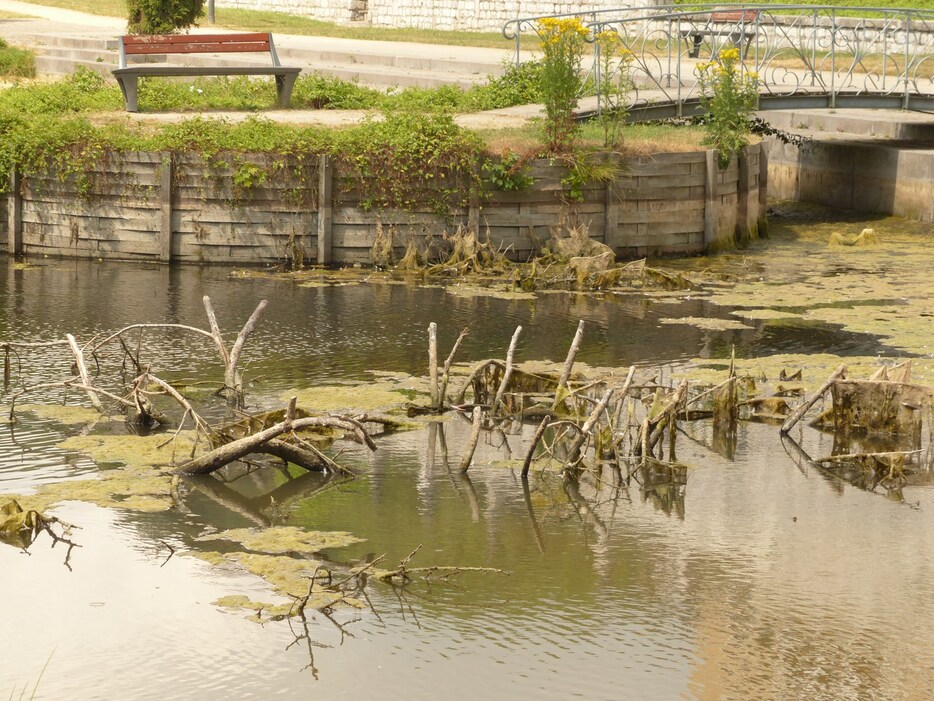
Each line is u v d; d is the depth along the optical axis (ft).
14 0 144.15
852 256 76.07
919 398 42.86
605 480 38.55
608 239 72.74
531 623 29.19
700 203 75.15
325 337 54.44
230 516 34.78
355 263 70.49
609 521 35.29
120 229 70.28
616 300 63.93
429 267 69.15
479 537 33.94
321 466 38.60
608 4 122.83
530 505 36.32
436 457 40.04
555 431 41.14
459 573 31.71
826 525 35.47
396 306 61.00
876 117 99.25
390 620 29.22
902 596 30.99
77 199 70.38
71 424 41.81
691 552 33.37
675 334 56.39
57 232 71.10
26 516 33.71
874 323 58.39
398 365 50.11
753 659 27.86
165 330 54.85
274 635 28.48
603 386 46.70
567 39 73.46
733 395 44.32
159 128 72.38
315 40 116.78
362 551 32.81
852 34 113.29
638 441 41.60
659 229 74.18
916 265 73.20
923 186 86.02
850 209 92.02
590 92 81.71
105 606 29.66
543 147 71.20
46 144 70.28
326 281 66.44
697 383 48.06
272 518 34.76
